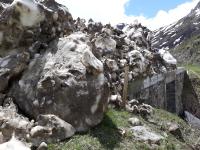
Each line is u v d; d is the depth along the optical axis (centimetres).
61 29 1591
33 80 1338
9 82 1354
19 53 1414
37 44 1457
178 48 11950
